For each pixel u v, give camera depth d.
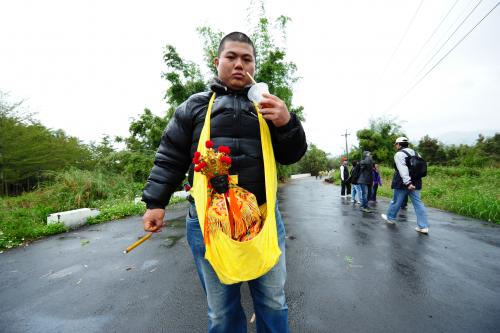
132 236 5.16
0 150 19.00
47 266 3.72
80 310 2.51
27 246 4.77
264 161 1.24
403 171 4.93
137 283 3.05
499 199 6.87
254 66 1.41
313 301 2.50
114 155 13.34
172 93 12.62
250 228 1.13
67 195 8.74
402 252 3.87
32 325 2.30
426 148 38.66
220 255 1.08
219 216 1.10
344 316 2.25
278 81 13.09
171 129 1.46
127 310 2.48
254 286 1.36
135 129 14.91
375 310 2.34
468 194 7.79
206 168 1.14
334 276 3.06
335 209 8.03
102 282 3.11
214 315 1.35
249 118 1.29
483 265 3.36
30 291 2.96
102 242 4.83
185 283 3.00
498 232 4.94
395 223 5.80
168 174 1.45
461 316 2.25
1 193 19.77
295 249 4.05
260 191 1.29
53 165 21.94
